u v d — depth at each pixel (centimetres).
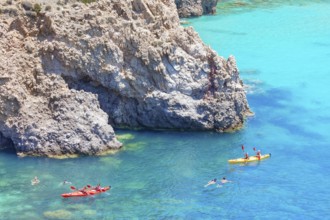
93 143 5903
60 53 6116
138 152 6006
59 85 6112
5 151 5969
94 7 6425
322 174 5712
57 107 5984
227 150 6109
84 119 5962
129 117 6525
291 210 5131
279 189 5444
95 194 5262
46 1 6469
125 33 6353
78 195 5228
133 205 5128
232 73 6594
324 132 6544
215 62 6538
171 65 6450
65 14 6256
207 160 5912
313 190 5441
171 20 6788
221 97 6500
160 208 5094
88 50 6206
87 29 6206
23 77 6072
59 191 5288
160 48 6431
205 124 6475
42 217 4897
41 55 6162
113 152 5981
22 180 5453
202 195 5319
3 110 5878
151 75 6419
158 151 6044
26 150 5888
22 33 6247
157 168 5725
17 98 5875
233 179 5591
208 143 6244
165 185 5450
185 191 5375
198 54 6556
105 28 6266
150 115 6481
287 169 5791
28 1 6325
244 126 6644
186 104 6431
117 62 6297
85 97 6081
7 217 4872
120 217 4944
